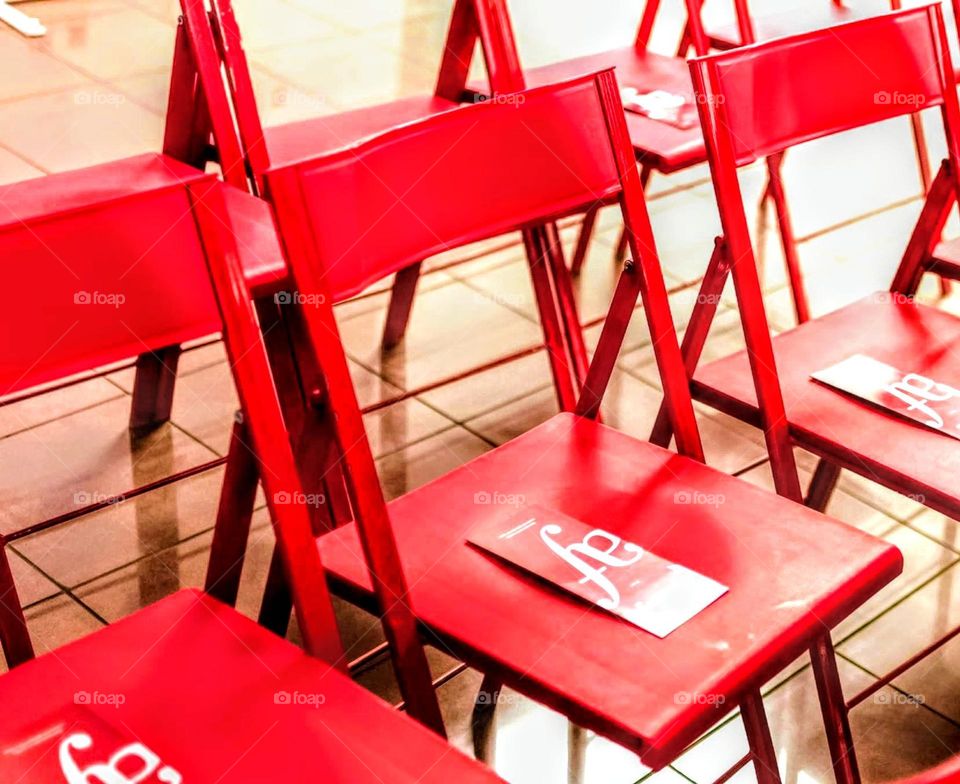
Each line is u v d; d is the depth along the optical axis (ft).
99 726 3.65
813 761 5.67
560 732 5.81
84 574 6.68
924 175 9.74
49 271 3.76
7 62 13.03
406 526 4.70
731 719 5.91
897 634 6.48
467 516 4.76
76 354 3.84
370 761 3.53
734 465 7.78
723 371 5.82
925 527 7.31
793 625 4.13
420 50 14.32
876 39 6.04
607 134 5.16
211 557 4.39
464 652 4.13
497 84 7.29
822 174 12.03
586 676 3.91
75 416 8.13
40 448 7.76
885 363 5.95
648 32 9.29
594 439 5.29
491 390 8.52
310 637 4.14
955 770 2.60
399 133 4.53
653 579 4.33
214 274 4.00
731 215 5.42
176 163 7.11
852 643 6.42
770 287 9.91
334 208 4.28
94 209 3.79
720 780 4.98
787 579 4.35
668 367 5.26
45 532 6.97
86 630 6.26
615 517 4.73
